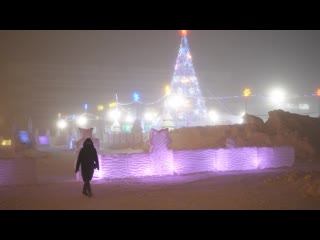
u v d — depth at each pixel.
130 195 9.62
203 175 13.68
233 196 9.45
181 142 21.95
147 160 13.46
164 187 10.93
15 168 11.57
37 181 11.99
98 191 10.26
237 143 19.86
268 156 16.22
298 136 20.33
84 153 9.52
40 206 8.28
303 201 8.84
